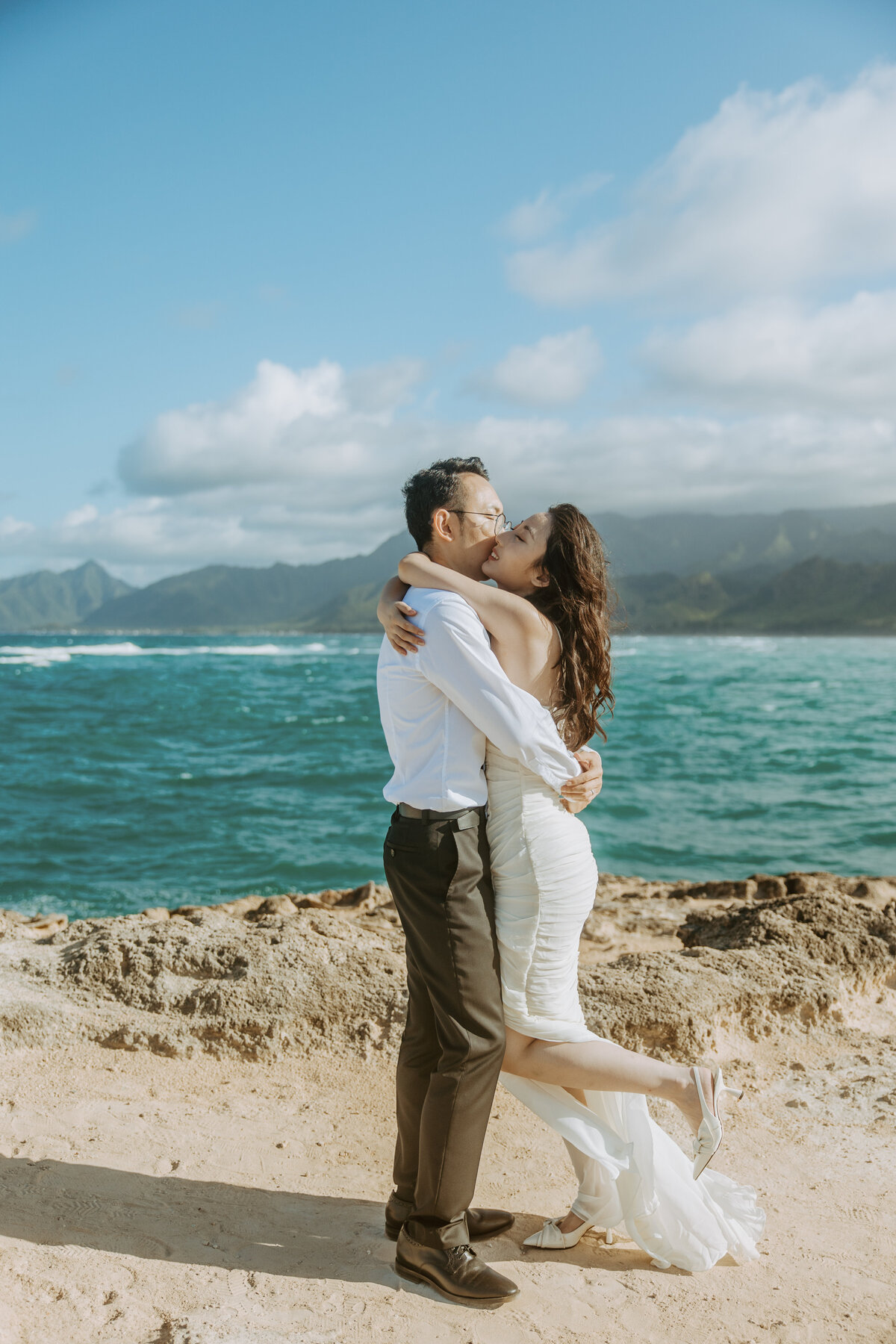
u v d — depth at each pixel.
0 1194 2.49
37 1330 1.99
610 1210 2.39
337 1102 3.19
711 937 4.39
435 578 2.27
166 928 4.01
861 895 5.51
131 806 12.37
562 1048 2.28
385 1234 2.46
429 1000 2.34
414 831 2.21
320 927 4.20
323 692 33.91
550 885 2.26
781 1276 2.33
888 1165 2.83
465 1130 2.19
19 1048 3.31
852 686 39.09
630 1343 2.05
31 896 8.23
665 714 25.80
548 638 2.29
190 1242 2.37
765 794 13.50
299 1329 2.05
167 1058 3.36
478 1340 2.05
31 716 23.86
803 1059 3.51
